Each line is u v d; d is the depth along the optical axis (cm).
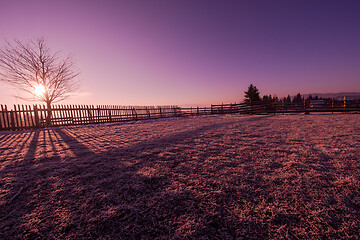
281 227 118
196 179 200
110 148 368
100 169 241
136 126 829
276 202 148
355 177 191
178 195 164
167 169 235
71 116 948
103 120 1095
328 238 107
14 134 639
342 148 310
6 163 276
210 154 301
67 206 151
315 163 240
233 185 182
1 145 426
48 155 321
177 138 458
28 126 806
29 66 1078
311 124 642
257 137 439
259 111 1441
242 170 224
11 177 217
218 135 485
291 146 339
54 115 888
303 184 179
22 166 260
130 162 269
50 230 122
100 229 122
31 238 114
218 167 238
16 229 123
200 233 115
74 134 604
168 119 1288
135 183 194
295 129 541
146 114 1411
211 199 156
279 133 484
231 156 287
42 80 1133
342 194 158
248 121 849
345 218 125
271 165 239
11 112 774
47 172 233
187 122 941
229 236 112
